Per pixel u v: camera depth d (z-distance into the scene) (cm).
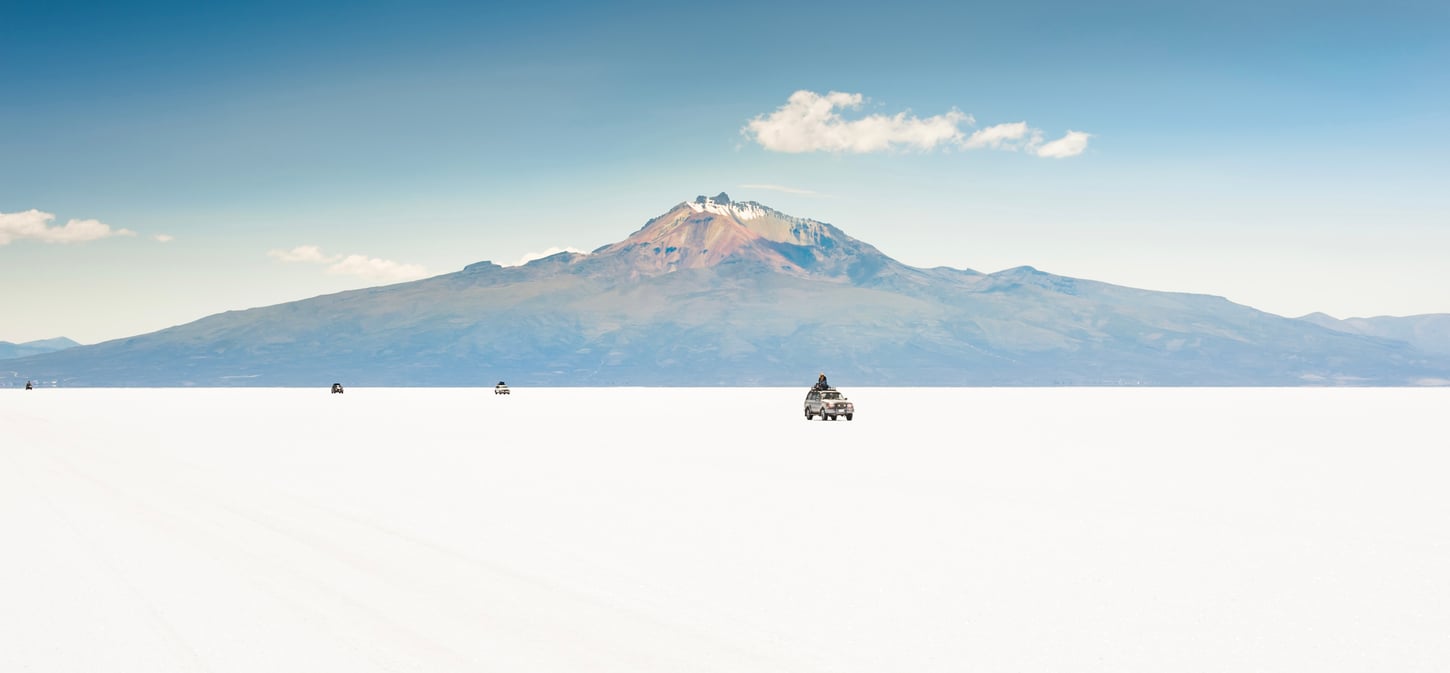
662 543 1905
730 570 1650
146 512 2303
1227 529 2070
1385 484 2873
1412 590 1512
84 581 1540
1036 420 7125
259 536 1962
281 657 1151
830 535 2002
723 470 3303
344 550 1814
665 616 1346
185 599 1423
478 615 1343
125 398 15550
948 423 6662
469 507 2394
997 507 2408
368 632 1255
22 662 1137
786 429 5872
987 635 1266
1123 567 1681
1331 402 12325
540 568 1658
